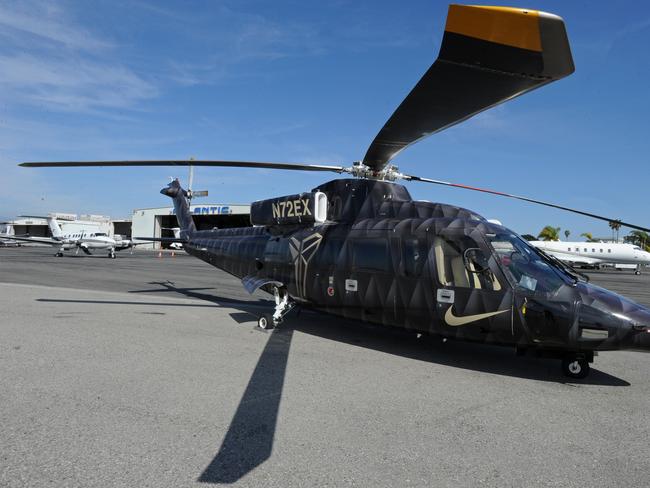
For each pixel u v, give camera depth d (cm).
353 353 652
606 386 528
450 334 586
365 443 357
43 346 643
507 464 327
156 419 394
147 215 7681
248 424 389
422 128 497
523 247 571
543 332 520
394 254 637
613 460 338
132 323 834
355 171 703
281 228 843
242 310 1033
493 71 349
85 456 323
